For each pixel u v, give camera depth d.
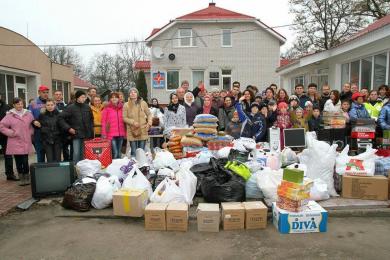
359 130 6.47
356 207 4.96
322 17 26.64
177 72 23.42
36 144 7.11
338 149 6.69
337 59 12.34
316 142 5.60
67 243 4.09
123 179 5.71
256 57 23.41
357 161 5.38
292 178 4.38
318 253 3.75
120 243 4.08
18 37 15.36
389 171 5.29
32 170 5.58
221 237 4.21
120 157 7.29
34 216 5.01
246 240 4.12
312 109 7.28
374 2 22.17
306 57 13.88
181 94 7.96
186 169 5.36
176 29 23.06
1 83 14.77
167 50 23.19
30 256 3.77
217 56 23.33
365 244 3.97
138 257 3.72
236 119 7.40
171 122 7.65
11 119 6.55
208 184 5.11
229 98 7.82
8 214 5.08
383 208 4.95
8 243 4.11
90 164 6.06
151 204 4.70
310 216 4.29
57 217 4.95
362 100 7.09
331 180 5.42
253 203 4.67
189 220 4.72
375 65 9.91
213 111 7.92
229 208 4.43
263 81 23.56
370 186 5.19
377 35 8.98
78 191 5.14
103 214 4.93
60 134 6.67
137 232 4.40
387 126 6.55
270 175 5.07
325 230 4.33
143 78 25.36
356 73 11.14
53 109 6.66
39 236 4.30
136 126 6.87
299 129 6.78
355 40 10.16
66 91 22.44
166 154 6.28
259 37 23.30
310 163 5.56
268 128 7.26
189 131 7.12
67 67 21.91
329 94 8.40
